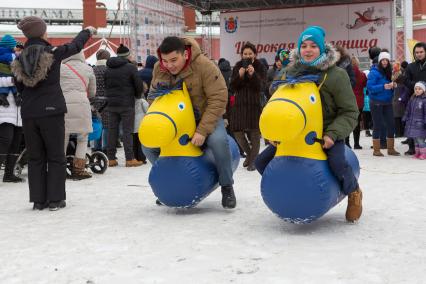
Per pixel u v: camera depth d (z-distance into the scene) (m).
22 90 5.55
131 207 5.60
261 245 3.97
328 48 4.20
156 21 16.91
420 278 3.18
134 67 9.12
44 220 5.09
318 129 4.14
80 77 7.54
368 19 17.27
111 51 18.73
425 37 28.86
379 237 4.13
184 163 4.91
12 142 7.62
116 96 9.13
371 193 6.02
